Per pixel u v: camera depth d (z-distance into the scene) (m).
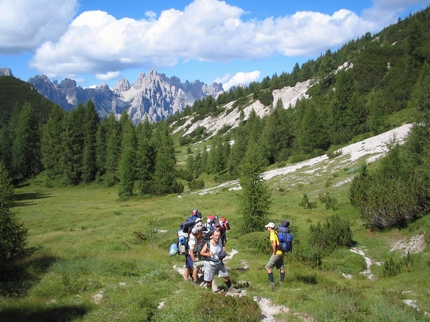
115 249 18.22
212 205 40.34
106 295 9.37
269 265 10.39
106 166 88.62
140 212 38.88
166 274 11.85
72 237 25.19
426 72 52.56
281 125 82.19
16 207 51.78
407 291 11.85
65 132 91.75
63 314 8.16
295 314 7.95
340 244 19.36
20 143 100.31
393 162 26.97
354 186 28.30
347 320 7.46
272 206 35.59
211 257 9.32
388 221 20.27
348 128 69.38
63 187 90.62
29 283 10.55
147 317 7.84
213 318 7.37
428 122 28.75
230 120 180.75
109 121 101.94
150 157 67.25
